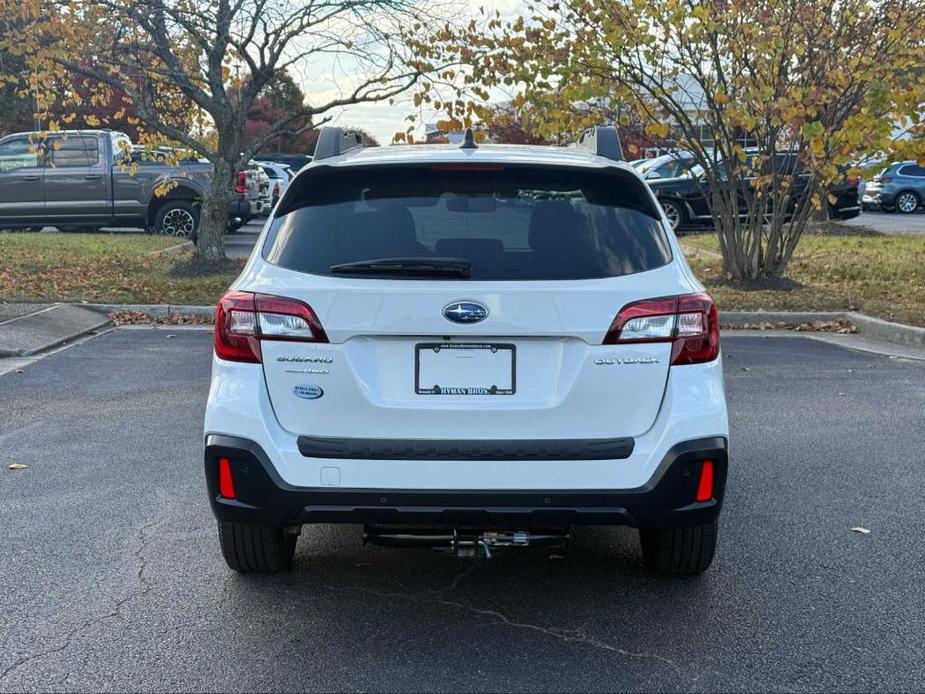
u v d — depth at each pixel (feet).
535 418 12.53
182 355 33.19
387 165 13.58
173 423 24.38
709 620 13.75
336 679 12.03
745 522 17.79
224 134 50.57
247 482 12.72
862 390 28.22
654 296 12.75
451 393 12.55
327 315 12.56
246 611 13.99
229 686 11.86
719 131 45.55
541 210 13.25
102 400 26.73
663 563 14.89
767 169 46.75
